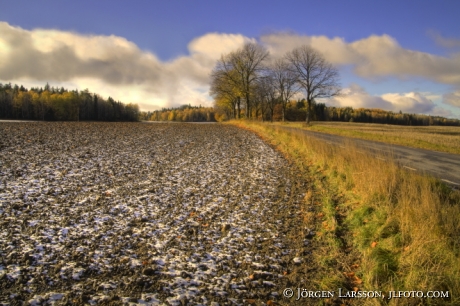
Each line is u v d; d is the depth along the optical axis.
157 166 12.32
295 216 7.21
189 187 9.45
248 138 23.88
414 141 22.72
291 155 15.41
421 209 5.77
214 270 4.78
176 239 5.82
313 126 42.38
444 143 21.91
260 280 4.56
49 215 6.64
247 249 5.54
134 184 9.52
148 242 5.64
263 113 80.25
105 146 16.98
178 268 4.78
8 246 5.15
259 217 7.10
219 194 8.81
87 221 6.45
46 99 94.00
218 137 24.39
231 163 13.42
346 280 4.62
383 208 6.52
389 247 5.18
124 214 6.96
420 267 4.43
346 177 9.51
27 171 10.25
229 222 6.76
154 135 24.77
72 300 3.84
